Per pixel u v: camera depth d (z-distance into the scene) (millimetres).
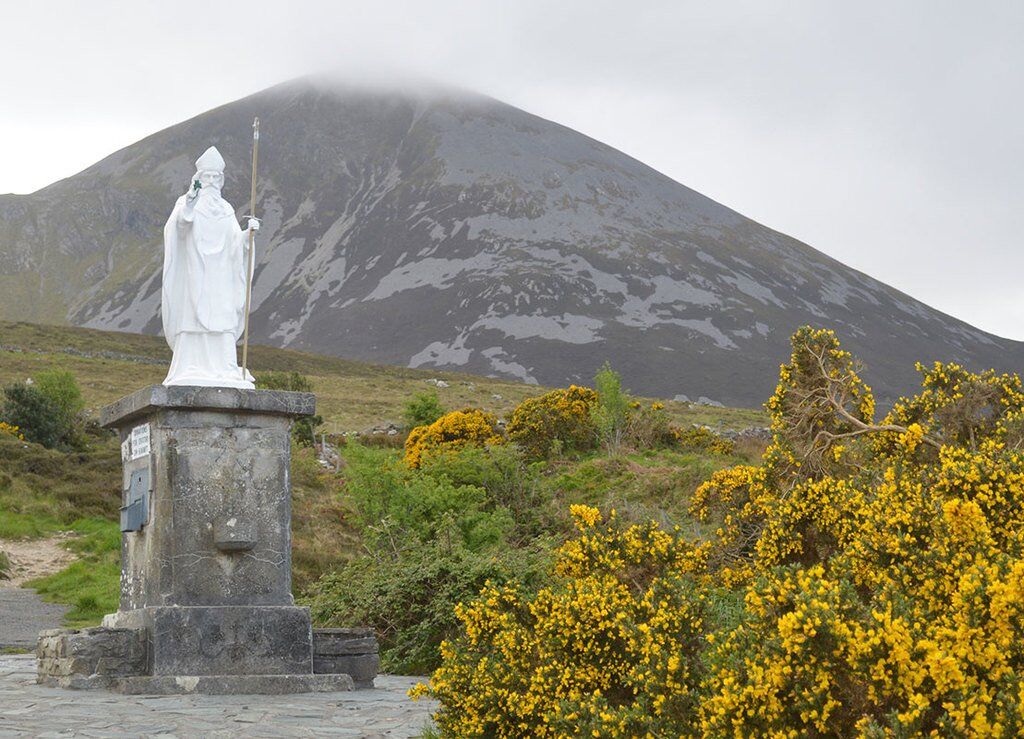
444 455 24719
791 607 5344
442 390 86188
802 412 13281
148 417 11828
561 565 8469
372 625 14039
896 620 4758
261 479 11781
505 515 20188
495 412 73375
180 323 12180
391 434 48406
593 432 32688
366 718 9219
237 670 11188
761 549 8594
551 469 29641
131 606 11930
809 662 4879
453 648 7461
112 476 36438
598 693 6105
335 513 29266
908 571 6117
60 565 26484
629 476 26812
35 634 17875
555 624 6770
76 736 8023
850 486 8734
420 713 9531
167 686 10703
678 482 25438
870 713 4852
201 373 12102
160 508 11430
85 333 103312
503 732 6750
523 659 6977
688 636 6562
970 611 5055
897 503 6941
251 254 12531
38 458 36281
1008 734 4406
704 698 5496
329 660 11875
